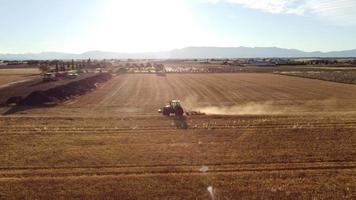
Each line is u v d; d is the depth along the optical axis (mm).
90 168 18797
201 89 66000
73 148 22438
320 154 20953
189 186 16234
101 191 15703
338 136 25141
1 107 44625
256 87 69062
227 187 16094
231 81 82000
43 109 43281
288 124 29750
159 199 14953
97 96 55906
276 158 20297
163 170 18500
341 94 58812
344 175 17594
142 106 46531
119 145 23156
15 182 16625
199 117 34094
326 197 15070
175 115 36125
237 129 27781
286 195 15281
